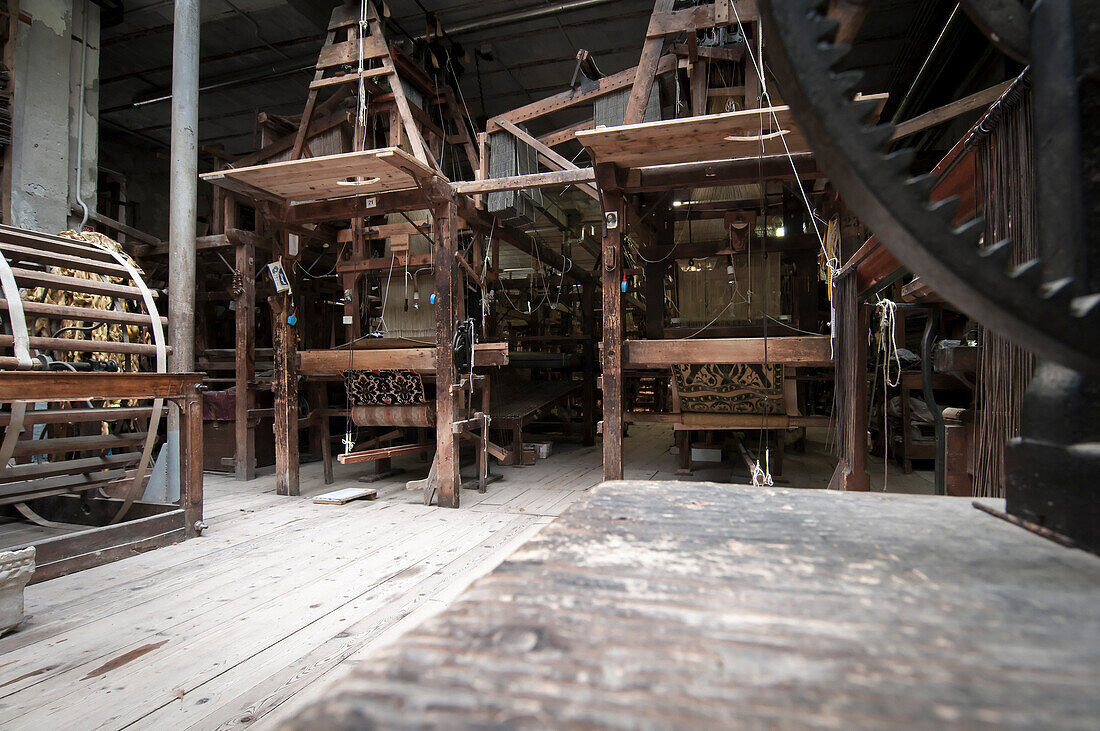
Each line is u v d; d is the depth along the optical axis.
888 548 0.63
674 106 5.12
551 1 7.26
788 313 6.36
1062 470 0.65
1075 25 0.62
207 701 1.73
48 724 1.61
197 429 3.55
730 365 4.16
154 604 2.46
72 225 6.18
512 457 6.72
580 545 0.65
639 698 0.32
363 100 5.18
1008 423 1.56
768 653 0.38
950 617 0.44
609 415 3.85
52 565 2.75
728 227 5.35
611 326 3.87
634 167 3.89
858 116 0.52
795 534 0.69
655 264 5.71
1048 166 0.66
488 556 3.15
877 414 6.46
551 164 6.05
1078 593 0.49
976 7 0.72
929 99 7.86
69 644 2.09
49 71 5.92
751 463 4.75
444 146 6.53
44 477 3.49
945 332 4.75
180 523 3.42
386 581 2.75
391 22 7.45
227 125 11.02
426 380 6.30
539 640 0.41
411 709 0.32
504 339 8.12
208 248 6.23
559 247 11.16
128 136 11.52
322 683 1.84
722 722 0.30
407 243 5.85
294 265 5.25
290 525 3.85
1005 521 0.75
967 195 1.81
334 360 4.89
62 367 3.21
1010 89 1.36
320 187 4.49
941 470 2.55
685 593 0.50
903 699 0.32
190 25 5.70
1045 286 0.53
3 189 5.55
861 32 7.30
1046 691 0.33
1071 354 0.51
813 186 5.05
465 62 8.30
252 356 5.86
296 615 2.35
